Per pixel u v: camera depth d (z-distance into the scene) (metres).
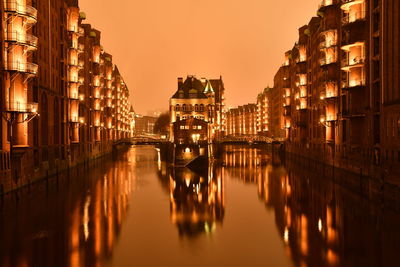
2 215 34.06
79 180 57.44
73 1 73.12
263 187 52.38
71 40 68.06
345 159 52.50
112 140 124.75
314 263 23.61
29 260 23.83
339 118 56.72
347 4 49.16
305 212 36.62
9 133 39.44
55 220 33.22
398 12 37.91
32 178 46.22
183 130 87.75
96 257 24.67
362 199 41.44
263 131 174.25
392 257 23.98
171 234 30.16
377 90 44.12
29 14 40.19
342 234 28.88
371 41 44.91
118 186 52.78
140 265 23.61
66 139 64.75
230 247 27.05
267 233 30.25
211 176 64.38
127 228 31.62
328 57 60.41
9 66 38.44
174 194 47.34
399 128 35.97
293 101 99.69
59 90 61.81
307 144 81.88
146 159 102.19
